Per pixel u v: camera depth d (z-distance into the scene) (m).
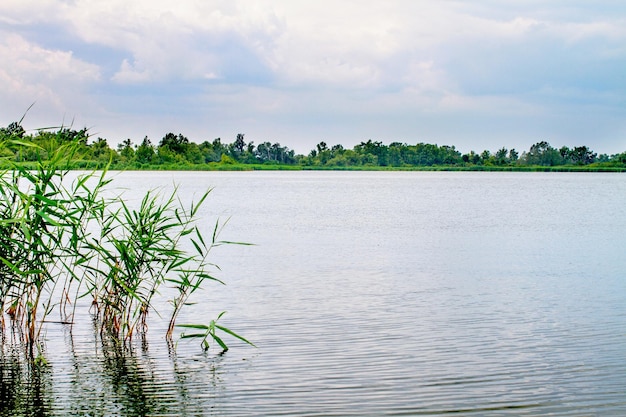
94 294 12.09
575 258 19.14
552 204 44.44
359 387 8.19
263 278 15.68
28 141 9.55
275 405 7.65
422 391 8.05
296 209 38.91
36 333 10.71
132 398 7.88
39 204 9.69
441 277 15.89
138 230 10.59
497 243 22.77
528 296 13.59
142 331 10.82
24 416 7.35
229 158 194.12
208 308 12.49
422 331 10.76
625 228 27.88
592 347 9.84
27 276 10.20
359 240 23.50
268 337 10.46
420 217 33.56
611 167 198.75
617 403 7.66
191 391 8.10
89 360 9.33
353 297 13.51
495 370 8.80
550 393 7.97
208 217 32.41
